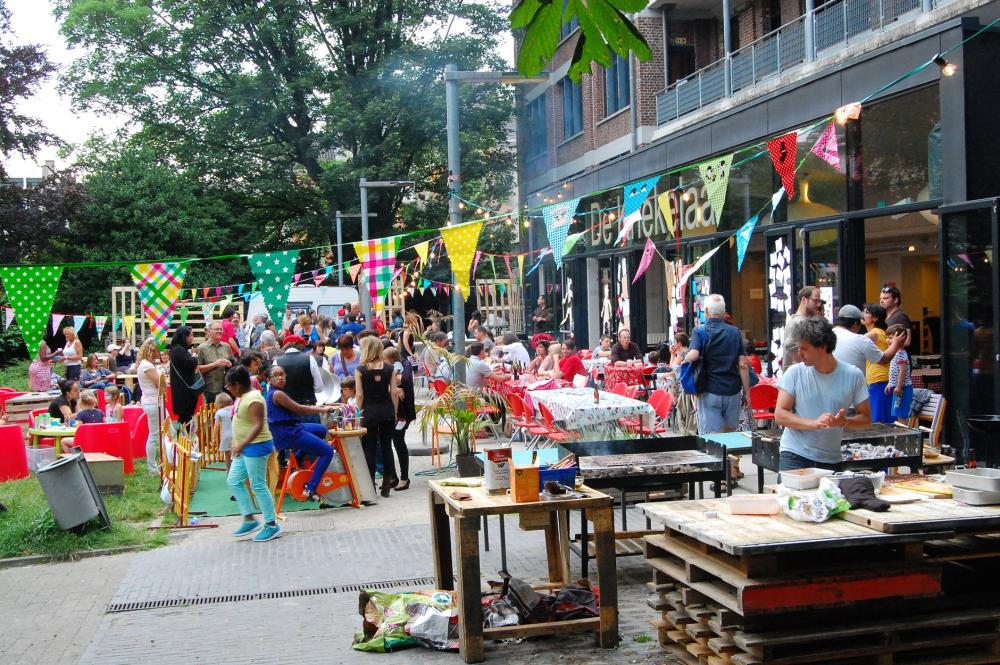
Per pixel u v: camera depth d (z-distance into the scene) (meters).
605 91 28.12
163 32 36.06
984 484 4.83
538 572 7.35
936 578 4.81
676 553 5.15
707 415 9.54
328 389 13.42
